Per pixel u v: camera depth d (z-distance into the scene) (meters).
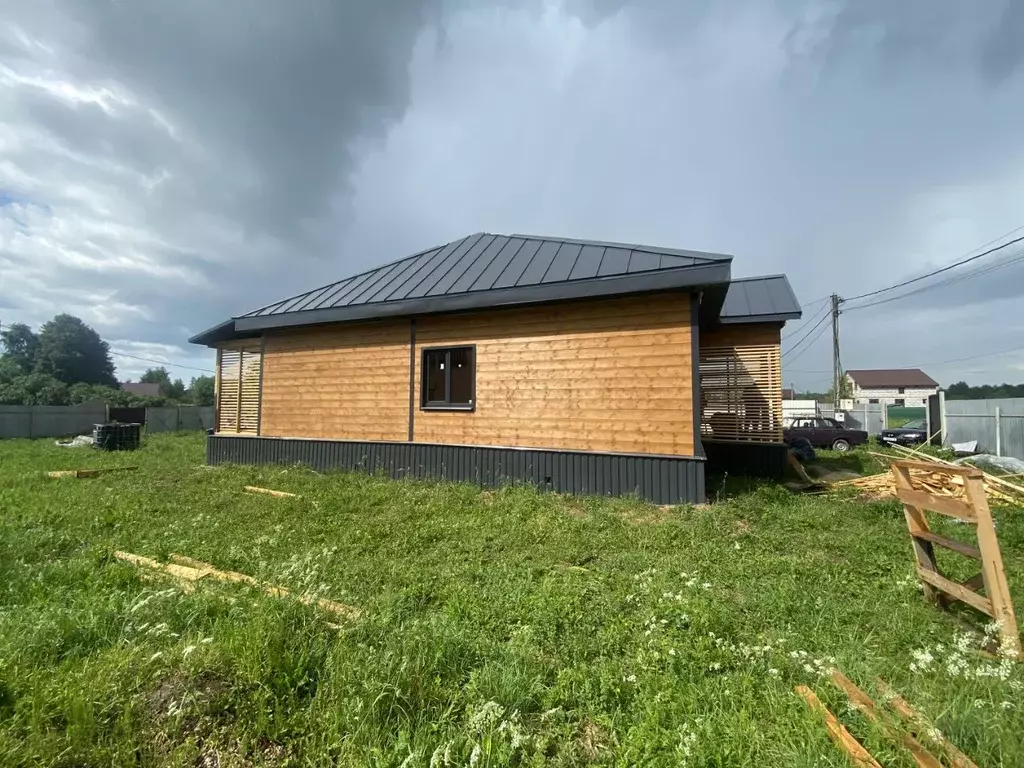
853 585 3.91
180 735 1.99
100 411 24.55
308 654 2.44
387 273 11.13
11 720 1.96
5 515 5.96
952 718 2.06
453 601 3.41
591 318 7.80
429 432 9.04
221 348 11.91
